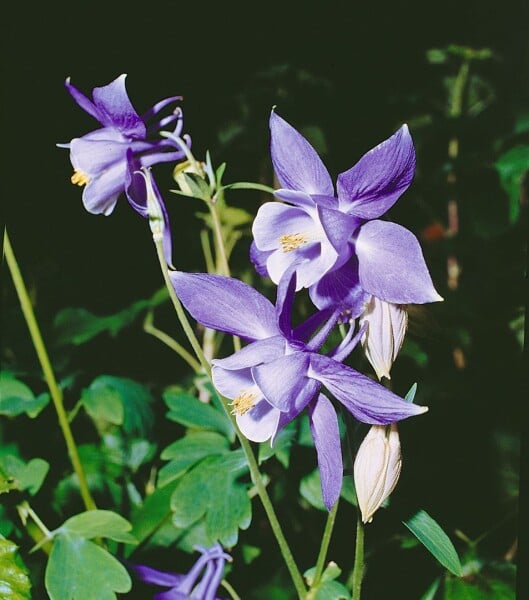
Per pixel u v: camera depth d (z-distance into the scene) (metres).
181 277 0.37
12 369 0.55
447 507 0.52
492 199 0.70
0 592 0.41
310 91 0.74
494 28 0.78
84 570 0.42
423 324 0.39
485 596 0.47
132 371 0.68
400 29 0.81
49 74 0.76
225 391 0.39
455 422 0.56
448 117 0.74
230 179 0.71
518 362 0.58
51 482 0.55
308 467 0.47
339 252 0.36
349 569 0.51
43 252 0.73
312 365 0.36
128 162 0.42
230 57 0.80
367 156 0.35
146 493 0.56
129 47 0.78
